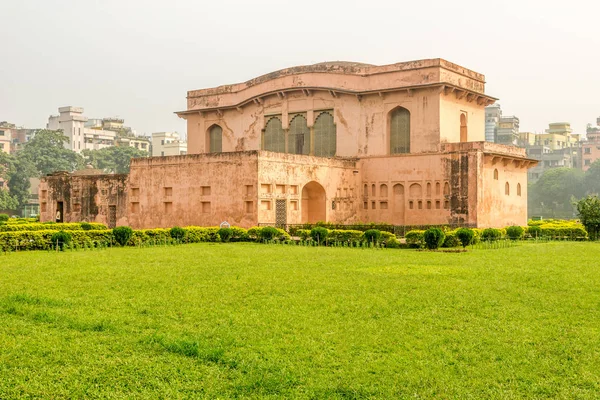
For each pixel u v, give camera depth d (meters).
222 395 7.05
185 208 32.28
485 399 6.88
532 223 40.00
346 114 36.41
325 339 9.07
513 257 19.78
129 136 108.81
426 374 7.61
